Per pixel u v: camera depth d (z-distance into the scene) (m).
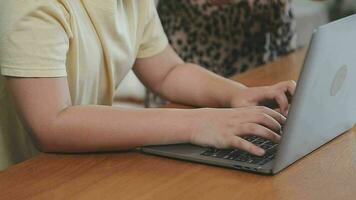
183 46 2.42
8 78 1.36
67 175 1.25
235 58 2.44
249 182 1.19
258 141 1.35
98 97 1.63
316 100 1.20
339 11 4.07
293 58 2.17
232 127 1.32
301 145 1.25
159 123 1.35
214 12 2.38
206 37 2.41
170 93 1.76
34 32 1.32
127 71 1.70
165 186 1.19
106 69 1.59
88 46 1.50
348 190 1.15
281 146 1.19
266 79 1.90
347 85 1.32
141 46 1.77
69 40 1.43
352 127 1.48
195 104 1.72
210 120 1.34
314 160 1.29
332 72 1.21
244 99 1.60
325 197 1.13
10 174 1.27
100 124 1.34
